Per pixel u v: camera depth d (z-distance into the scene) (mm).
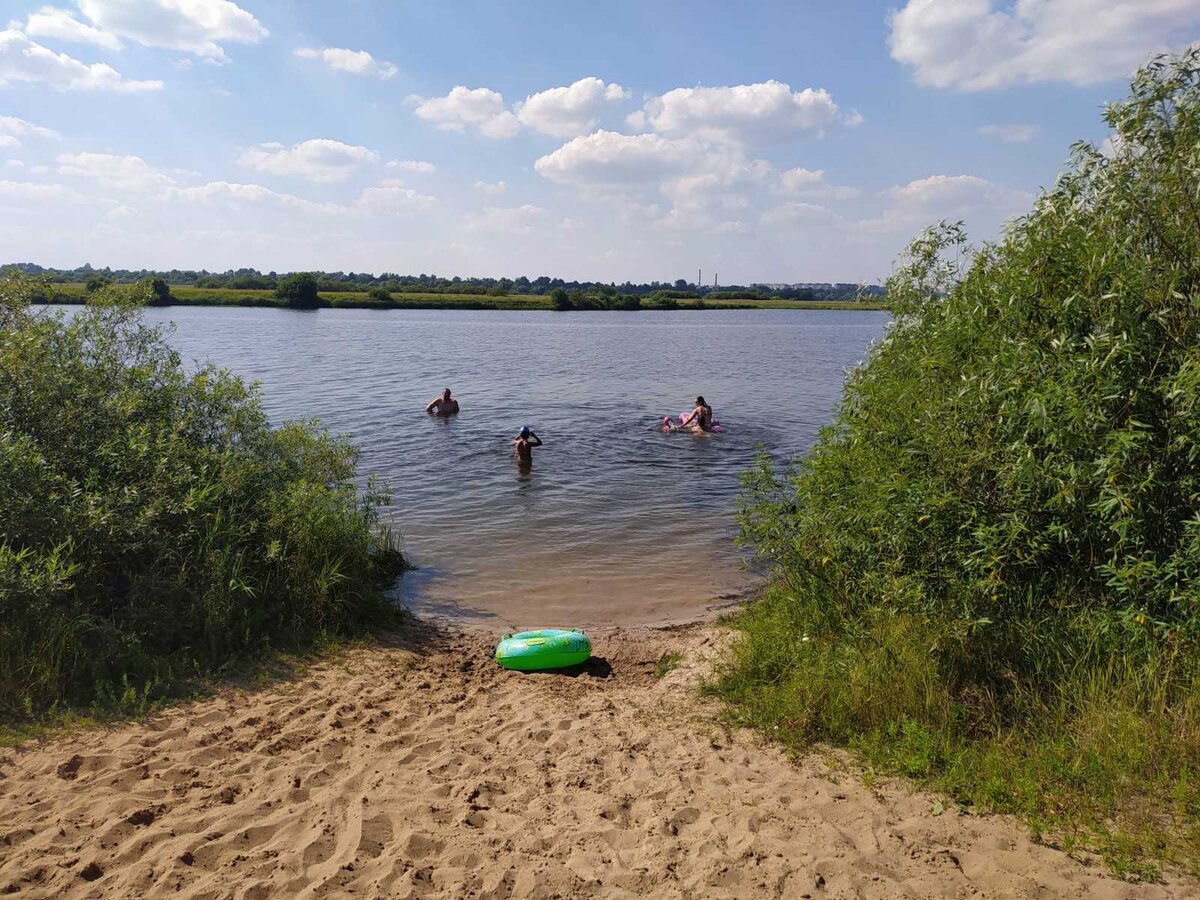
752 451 19125
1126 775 4812
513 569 11055
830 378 35469
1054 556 6508
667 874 4242
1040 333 6684
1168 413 5820
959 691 5902
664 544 12203
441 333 62375
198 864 4281
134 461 8125
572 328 74750
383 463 17344
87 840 4434
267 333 55781
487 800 5074
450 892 4098
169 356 10336
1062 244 6840
